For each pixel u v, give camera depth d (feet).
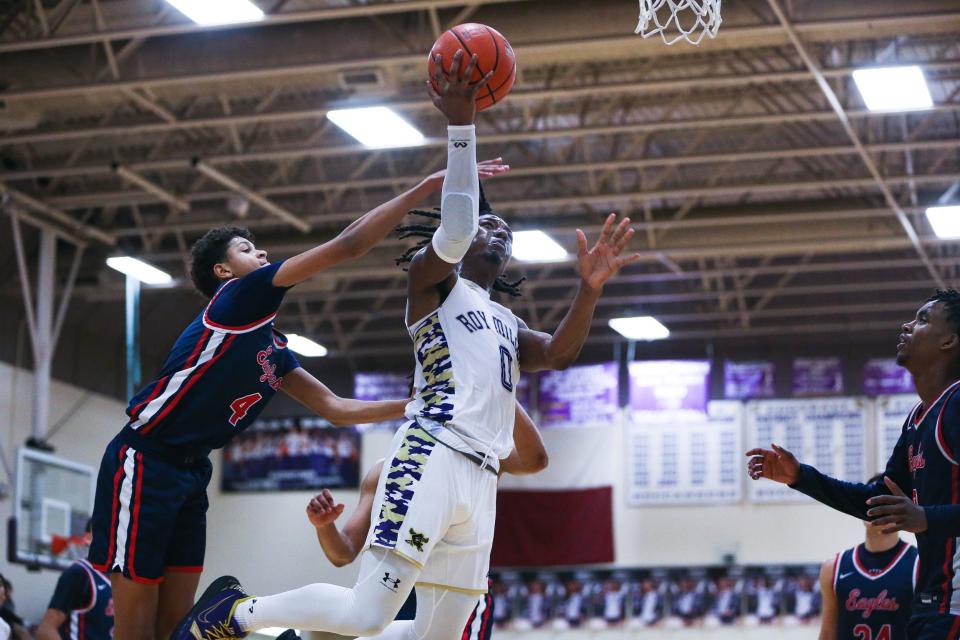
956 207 52.65
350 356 74.79
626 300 69.51
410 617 17.54
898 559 22.04
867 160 51.19
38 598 62.08
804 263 65.46
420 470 13.50
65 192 58.70
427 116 52.21
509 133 49.52
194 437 15.02
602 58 44.65
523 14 42.16
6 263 62.80
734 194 58.90
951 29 43.06
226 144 53.21
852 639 22.11
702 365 71.51
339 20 43.42
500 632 70.18
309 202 59.67
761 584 68.39
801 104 50.49
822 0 40.88
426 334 14.23
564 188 57.11
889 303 68.28
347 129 47.44
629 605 69.46
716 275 64.85
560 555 70.74
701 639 68.28
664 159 51.93
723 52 46.60
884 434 69.31
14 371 63.46
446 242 13.47
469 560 13.97
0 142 50.14
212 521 74.18
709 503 70.23
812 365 70.95
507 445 14.32
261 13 38.83
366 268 62.75
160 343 73.36
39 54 45.47
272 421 74.84
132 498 14.76
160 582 15.17
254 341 14.99
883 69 42.37
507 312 14.87
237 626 13.97
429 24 42.70
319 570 72.38
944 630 14.58
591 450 71.87
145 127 48.60
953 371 15.69
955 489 14.85
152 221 61.16
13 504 57.41
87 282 64.39
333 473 73.56
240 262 16.16
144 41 44.96
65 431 66.54
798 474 16.29
